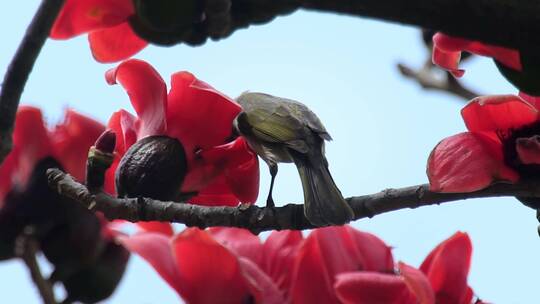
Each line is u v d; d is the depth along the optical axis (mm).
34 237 3932
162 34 3672
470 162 3805
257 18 3658
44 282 3918
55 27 3756
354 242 3854
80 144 3971
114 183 3967
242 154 3953
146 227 3932
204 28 3668
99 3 3754
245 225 3879
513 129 3814
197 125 3949
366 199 3865
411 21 3625
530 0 3621
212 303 3832
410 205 3850
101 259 3938
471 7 3619
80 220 3934
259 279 3838
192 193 3959
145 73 3943
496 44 3631
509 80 3709
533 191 3811
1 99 3670
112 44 3789
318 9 3639
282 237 3869
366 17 3629
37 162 3957
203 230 3881
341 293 3814
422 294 3791
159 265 3826
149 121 3947
